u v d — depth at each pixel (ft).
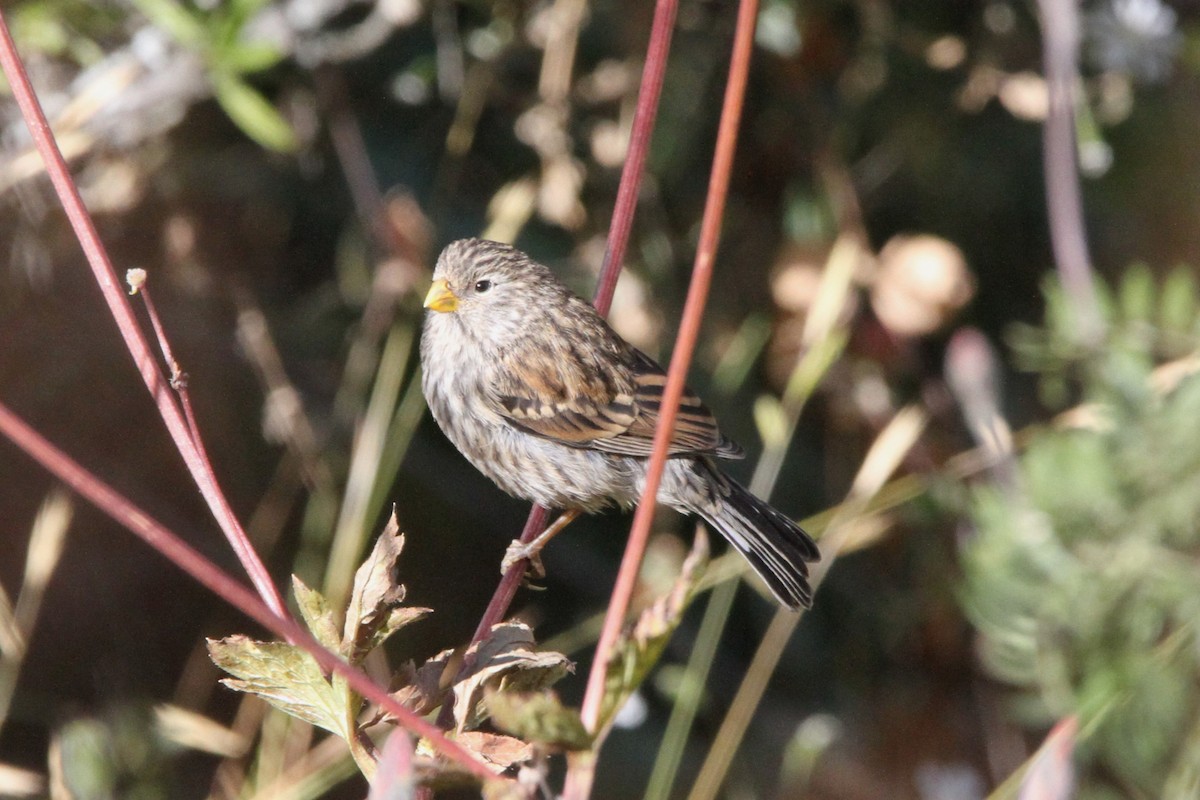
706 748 35.73
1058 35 26.45
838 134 34.88
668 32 18.67
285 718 28.37
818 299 32.86
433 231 34.06
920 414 31.37
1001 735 34.01
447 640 36.17
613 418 26.32
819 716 34.86
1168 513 18.56
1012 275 36.24
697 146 35.09
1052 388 24.80
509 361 26.50
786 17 33.63
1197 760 18.01
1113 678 18.24
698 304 12.29
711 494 26.27
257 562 15.06
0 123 31.53
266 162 34.14
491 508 37.11
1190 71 34.06
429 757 14.65
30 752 33.91
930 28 34.88
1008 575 19.08
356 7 33.17
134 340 15.46
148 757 29.50
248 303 34.71
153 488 35.35
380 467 31.35
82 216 15.53
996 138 35.96
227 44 28.78
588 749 11.81
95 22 31.27
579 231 34.45
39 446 11.98
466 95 33.37
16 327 33.42
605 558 36.45
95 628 34.71
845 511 30.25
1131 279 21.84
